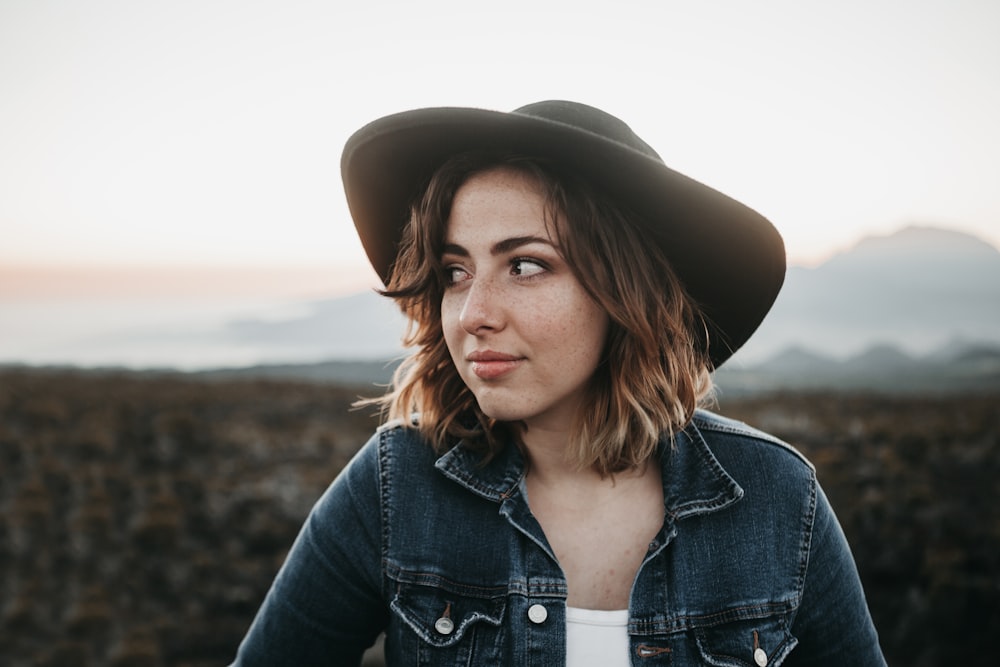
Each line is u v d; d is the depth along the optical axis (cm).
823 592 115
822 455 1373
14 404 2184
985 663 594
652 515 113
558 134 94
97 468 1395
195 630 727
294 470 1470
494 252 98
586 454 109
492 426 116
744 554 110
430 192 102
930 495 1054
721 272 120
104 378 3866
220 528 1041
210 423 2023
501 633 107
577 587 109
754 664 106
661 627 105
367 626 119
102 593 788
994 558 786
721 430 120
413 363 119
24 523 1026
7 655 678
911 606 699
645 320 102
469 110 95
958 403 2697
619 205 107
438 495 115
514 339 97
